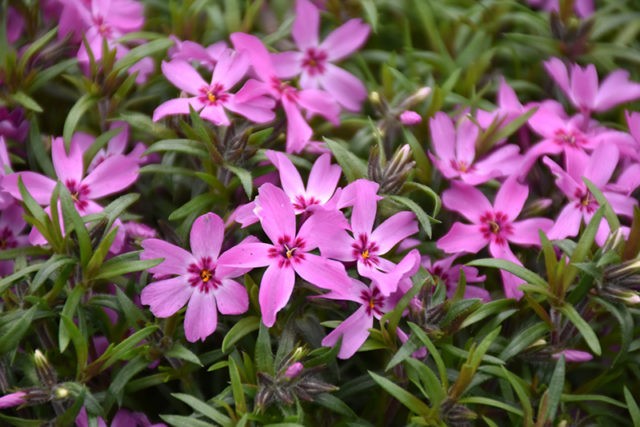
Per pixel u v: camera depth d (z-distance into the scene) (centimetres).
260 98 31
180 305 29
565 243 30
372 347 30
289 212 29
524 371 31
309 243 29
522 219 32
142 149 32
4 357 30
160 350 30
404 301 29
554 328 30
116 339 30
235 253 29
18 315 29
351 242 30
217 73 32
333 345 29
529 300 30
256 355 29
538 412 29
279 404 29
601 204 30
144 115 32
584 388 31
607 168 32
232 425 29
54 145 31
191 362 30
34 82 33
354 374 32
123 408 31
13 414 31
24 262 30
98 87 32
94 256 29
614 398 32
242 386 29
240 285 30
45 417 30
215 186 31
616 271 30
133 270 29
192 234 30
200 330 29
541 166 33
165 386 31
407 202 30
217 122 31
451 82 33
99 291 31
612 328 31
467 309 30
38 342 31
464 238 31
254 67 32
